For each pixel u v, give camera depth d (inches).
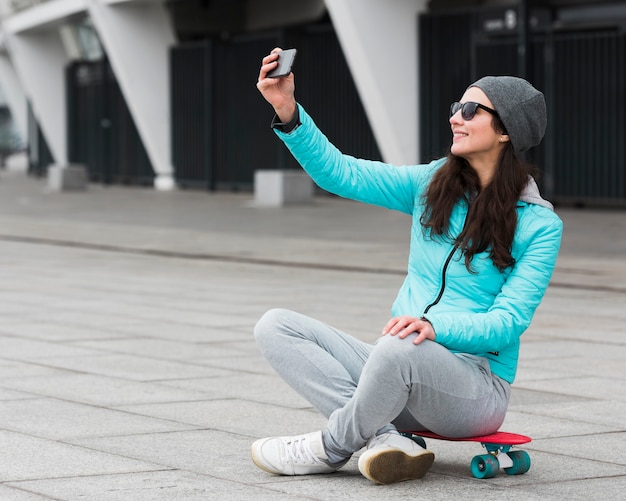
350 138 1362.0
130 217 1117.7
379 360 201.0
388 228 959.0
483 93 208.7
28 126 2527.1
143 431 263.0
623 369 353.4
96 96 1993.1
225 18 1850.4
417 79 1239.5
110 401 299.9
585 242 799.7
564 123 1122.7
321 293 557.6
